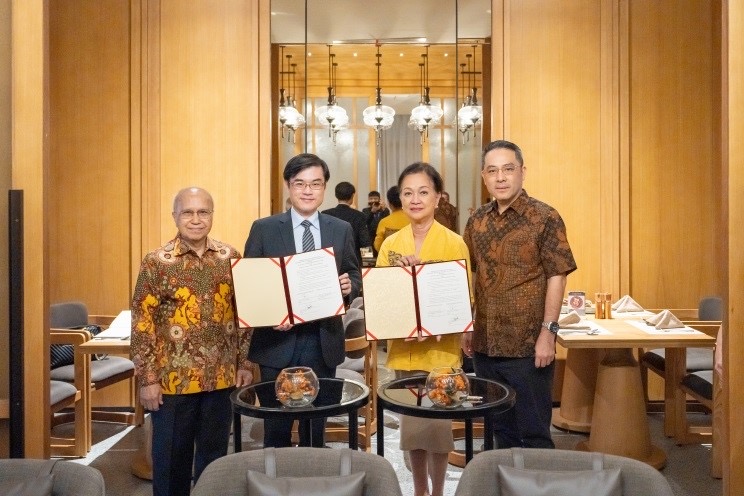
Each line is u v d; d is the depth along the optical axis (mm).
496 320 3117
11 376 2516
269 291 2877
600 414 4090
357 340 3975
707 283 5164
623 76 5109
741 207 2473
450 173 5746
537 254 3107
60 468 2045
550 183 5148
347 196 5742
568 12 5129
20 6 2580
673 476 3881
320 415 2494
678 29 5109
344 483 1990
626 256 5133
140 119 5086
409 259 3033
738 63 2461
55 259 5125
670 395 4523
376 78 5648
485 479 2055
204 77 5105
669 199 5152
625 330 4020
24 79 2580
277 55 5520
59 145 5098
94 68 5078
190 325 2861
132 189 5094
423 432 3201
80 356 4152
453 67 5598
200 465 2953
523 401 3107
